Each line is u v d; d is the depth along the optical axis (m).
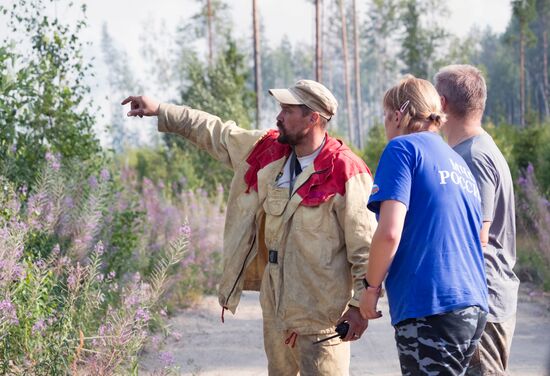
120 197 9.28
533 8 64.38
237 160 4.77
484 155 4.43
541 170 15.68
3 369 5.37
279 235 4.53
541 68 84.19
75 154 8.38
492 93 97.12
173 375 6.49
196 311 9.55
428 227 3.70
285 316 4.48
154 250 9.97
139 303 5.96
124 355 5.51
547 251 10.86
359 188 4.39
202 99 23.95
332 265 4.41
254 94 26.47
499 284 4.43
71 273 6.07
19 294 5.74
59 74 8.59
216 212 12.05
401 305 3.68
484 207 4.36
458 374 3.66
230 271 4.71
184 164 20.88
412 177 3.74
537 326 8.77
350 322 4.28
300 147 4.53
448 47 64.69
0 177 6.83
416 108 3.96
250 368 7.18
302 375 4.52
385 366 7.26
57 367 5.39
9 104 8.01
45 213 7.16
